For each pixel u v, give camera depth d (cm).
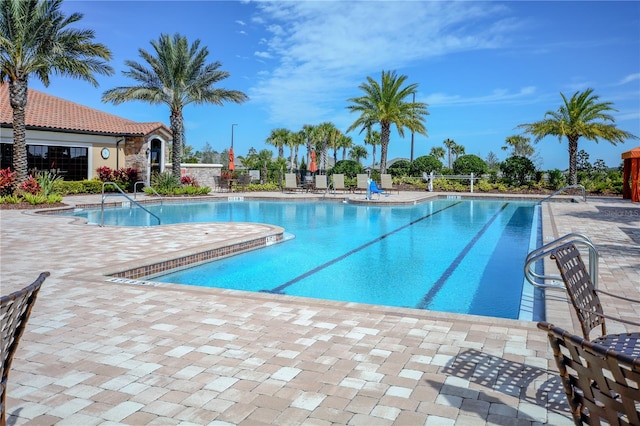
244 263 853
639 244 899
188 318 457
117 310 482
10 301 162
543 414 278
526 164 2827
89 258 746
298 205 2011
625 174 2186
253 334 414
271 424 268
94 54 1777
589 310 284
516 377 328
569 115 2727
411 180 2978
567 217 1405
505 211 1803
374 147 6334
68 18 1719
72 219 1291
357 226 1360
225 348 381
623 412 138
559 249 292
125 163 2531
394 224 1409
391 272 795
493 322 447
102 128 2411
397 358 362
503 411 282
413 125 2923
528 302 561
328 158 6138
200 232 1047
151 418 274
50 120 2216
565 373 162
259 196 2219
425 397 299
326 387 313
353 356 365
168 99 2214
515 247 1032
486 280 747
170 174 2292
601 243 912
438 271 806
